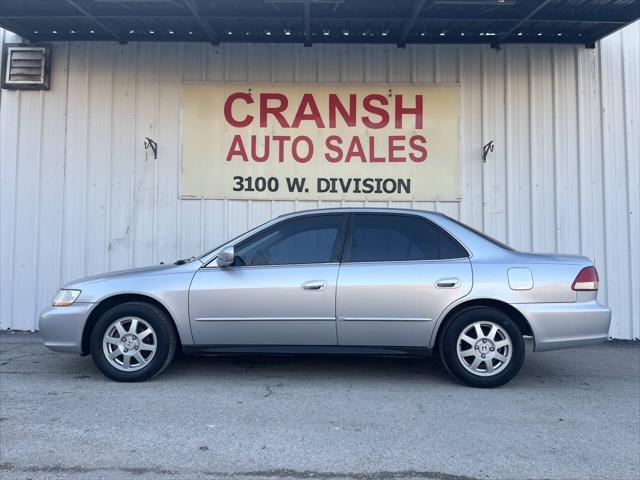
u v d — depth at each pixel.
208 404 5.32
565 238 8.75
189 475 3.95
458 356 5.75
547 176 8.80
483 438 4.58
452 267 5.77
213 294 5.79
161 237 8.84
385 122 8.85
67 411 5.12
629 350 7.86
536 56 8.86
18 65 8.80
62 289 6.14
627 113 8.77
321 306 5.72
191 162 8.85
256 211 8.86
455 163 8.83
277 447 4.39
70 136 8.86
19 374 6.33
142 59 8.89
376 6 7.73
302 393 5.67
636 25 8.83
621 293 8.65
